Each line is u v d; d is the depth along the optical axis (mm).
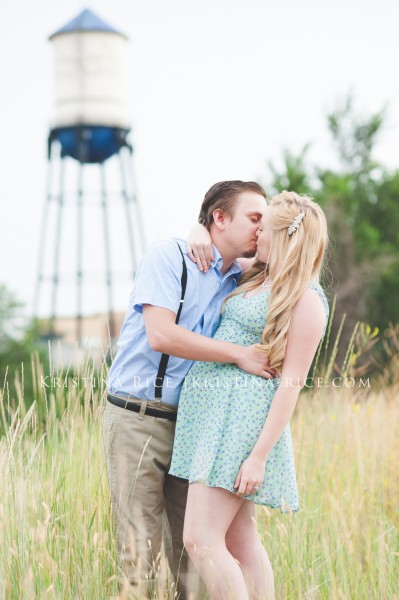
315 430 4344
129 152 16281
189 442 3293
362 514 3969
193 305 3363
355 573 3439
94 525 3434
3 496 3283
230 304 3359
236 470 3150
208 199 3518
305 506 3949
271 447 3148
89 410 3627
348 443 4637
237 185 3477
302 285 3170
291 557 3580
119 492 3381
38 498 3316
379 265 13781
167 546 3695
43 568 3020
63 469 3537
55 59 15844
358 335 4762
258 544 3361
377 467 4469
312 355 3193
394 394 5402
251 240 3436
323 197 14414
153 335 3258
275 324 3180
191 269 3373
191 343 3207
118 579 3254
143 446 3371
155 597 3174
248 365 3201
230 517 3199
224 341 3270
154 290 3281
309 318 3158
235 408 3189
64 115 15703
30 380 10344
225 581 3090
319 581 3477
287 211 3225
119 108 15781
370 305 14047
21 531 3168
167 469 3473
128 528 3338
